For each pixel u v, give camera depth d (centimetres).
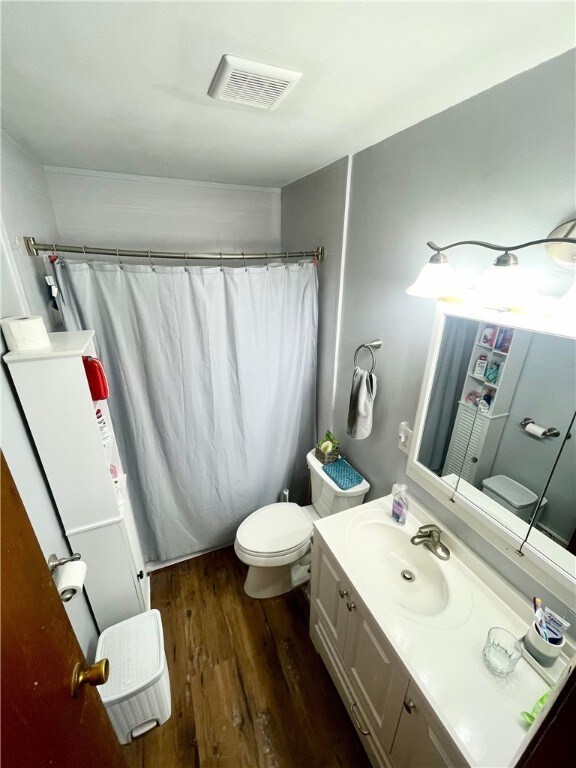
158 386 175
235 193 221
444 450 128
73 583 93
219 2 61
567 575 91
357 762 129
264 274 181
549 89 82
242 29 69
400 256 139
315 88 95
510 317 97
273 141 138
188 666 160
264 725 140
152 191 199
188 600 193
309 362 215
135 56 78
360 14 64
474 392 114
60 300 148
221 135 130
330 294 192
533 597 104
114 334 159
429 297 118
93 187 186
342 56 79
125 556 139
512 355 100
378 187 145
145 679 126
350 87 94
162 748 133
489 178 100
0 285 105
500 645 98
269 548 173
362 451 183
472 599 112
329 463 194
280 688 152
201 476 203
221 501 214
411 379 142
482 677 92
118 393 172
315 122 119
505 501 107
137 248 206
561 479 92
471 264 110
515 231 96
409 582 130
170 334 169
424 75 89
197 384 183
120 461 172
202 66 83
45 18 64
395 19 66
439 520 136
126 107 105
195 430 190
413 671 93
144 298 160
